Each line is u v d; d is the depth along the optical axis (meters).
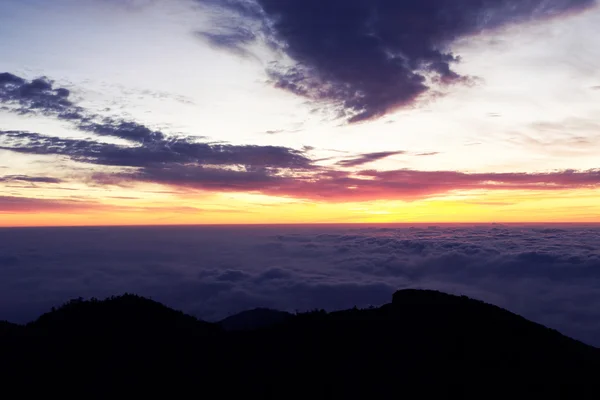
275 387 15.25
